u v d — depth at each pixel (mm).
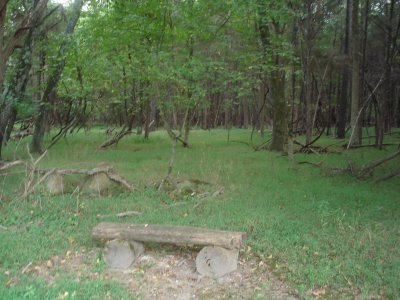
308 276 5016
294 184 9812
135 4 11648
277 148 16250
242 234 5516
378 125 18047
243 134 26250
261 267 5402
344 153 15820
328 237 6109
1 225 6605
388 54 18500
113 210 7629
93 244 6008
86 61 13016
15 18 13781
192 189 8812
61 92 15070
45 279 4938
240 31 13297
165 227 5637
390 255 5516
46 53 14500
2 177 9562
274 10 12250
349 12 21562
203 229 5574
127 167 11695
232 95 26234
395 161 13547
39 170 8625
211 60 11281
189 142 19922
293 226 6562
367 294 4672
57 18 16703
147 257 5660
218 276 5188
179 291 4871
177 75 10570
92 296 4508
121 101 16969
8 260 5340
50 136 21594
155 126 29938
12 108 12531
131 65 11266
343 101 22453
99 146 17031
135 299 4555
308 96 17953
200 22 11742
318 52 22719
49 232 6422
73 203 7930
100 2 12602
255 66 12266
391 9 18594
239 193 8789
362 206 7840
